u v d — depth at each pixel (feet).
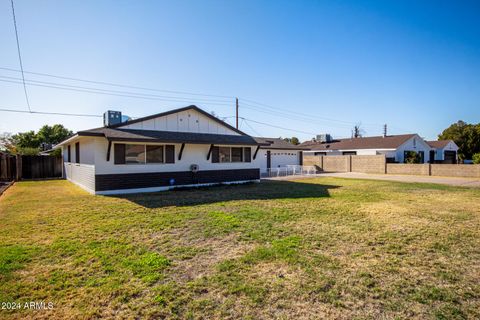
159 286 10.70
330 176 67.41
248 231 18.21
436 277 11.64
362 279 11.38
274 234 17.58
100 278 11.39
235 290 10.39
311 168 80.94
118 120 46.80
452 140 118.11
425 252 14.56
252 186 45.24
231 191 38.70
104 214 23.39
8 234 17.61
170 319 8.61
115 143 36.73
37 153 93.97
